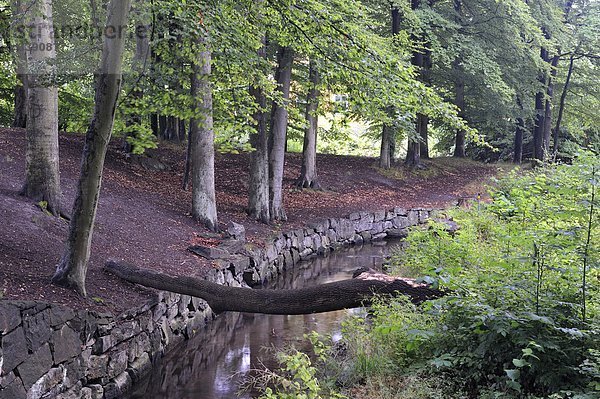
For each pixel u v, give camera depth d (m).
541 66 27.27
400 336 7.10
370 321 9.05
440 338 6.68
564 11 31.69
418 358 6.82
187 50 9.61
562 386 5.51
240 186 20.58
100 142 7.64
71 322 6.76
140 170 18.50
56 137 11.09
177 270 10.62
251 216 17.23
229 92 10.98
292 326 10.52
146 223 13.09
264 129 17.11
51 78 8.82
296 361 5.75
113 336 7.57
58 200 11.08
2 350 5.57
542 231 6.71
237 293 8.05
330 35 9.12
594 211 6.43
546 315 5.85
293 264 16.67
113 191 14.80
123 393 7.59
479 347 6.00
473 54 24.03
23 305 5.96
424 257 10.52
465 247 9.98
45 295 7.27
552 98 32.81
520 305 6.09
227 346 9.58
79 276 7.86
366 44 9.43
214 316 11.36
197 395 7.59
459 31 26.84
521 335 5.71
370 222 21.52
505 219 12.70
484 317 5.86
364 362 6.82
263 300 7.86
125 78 9.40
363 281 7.70
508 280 6.38
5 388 5.58
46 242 9.38
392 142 28.50
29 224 9.76
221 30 9.54
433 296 7.62
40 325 6.20
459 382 6.12
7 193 10.81
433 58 26.08
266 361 8.79
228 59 9.96
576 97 33.59
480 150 37.88
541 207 9.05
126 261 10.02
